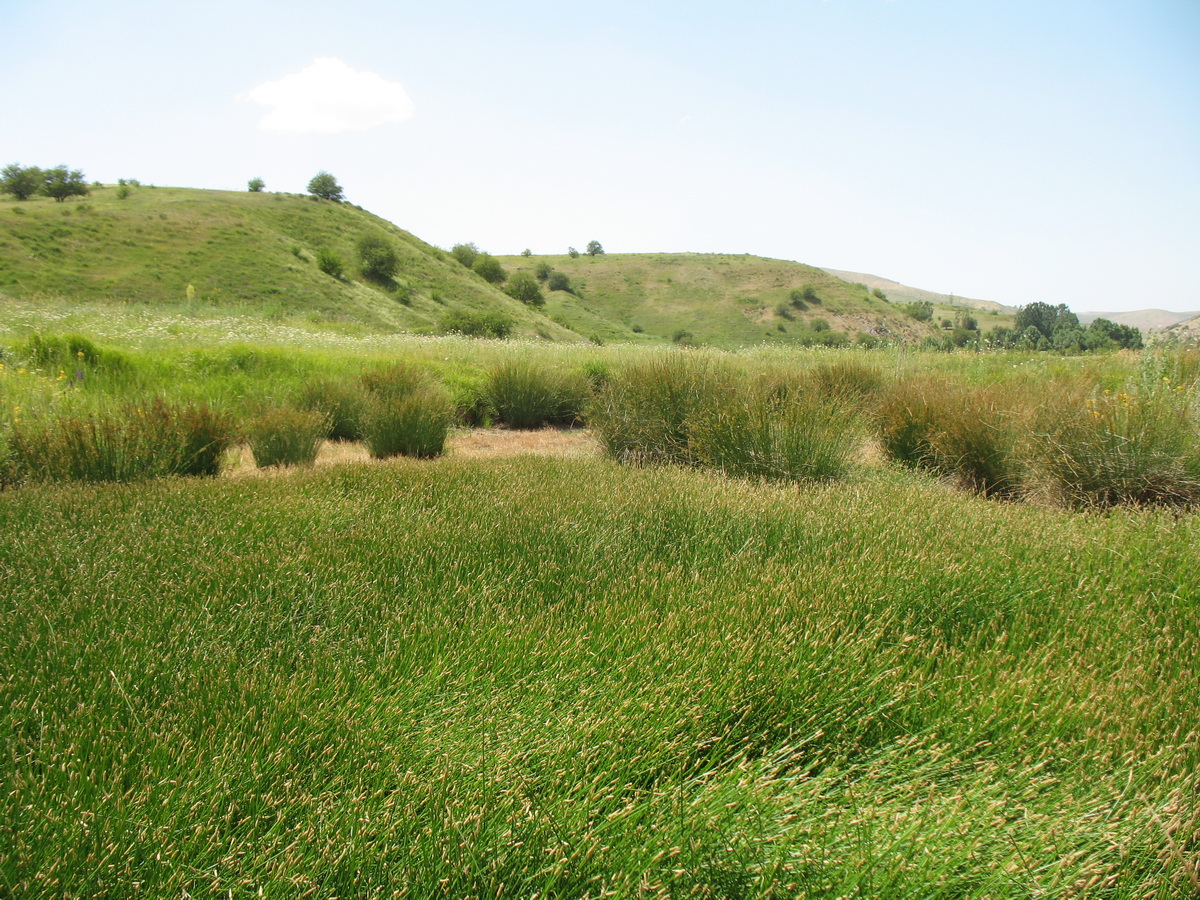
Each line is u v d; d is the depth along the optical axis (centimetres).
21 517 386
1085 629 262
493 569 321
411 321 5475
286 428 691
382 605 280
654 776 186
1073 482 532
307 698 204
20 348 930
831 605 273
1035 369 1298
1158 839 154
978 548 343
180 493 445
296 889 142
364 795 162
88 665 222
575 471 554
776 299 11006
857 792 175
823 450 579
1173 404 558
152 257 5347
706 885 144
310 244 6888
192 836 150
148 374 982
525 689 218
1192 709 203
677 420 716
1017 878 144
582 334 7756
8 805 153
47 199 6731
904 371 1113
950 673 235
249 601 274
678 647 235
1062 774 183
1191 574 307
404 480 501
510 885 147
